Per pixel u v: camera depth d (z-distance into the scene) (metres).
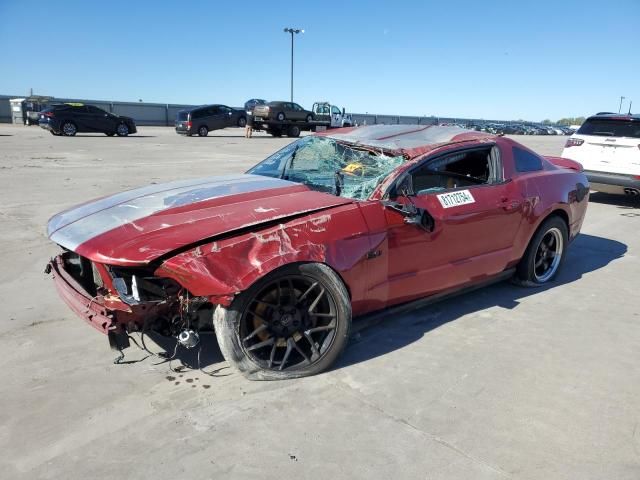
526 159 4.64
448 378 3.16
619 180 8.68
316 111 35.47
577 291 4.81
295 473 2.30
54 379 3.07
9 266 5.07
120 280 2.75
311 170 4.07
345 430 2.62
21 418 2.68
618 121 8.83
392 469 2.34
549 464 2.40
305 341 3.21
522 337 3.78
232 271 2.76
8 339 3.57
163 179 10.53
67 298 3.12
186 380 3.08
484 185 4.13
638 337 3.83
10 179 10.11
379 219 3.32
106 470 2.31
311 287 3.04
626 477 2.32
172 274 2.72
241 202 3.27
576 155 9.23
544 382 3.14
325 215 3.13
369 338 3.71
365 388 3.03
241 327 2.90
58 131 24.11
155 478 2.27
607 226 7.80
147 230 2.91
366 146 3.93
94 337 3.64
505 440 2.57
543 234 4.70
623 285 5.02
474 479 2.29
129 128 26.25
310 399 2.89
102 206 3.48
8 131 27.02
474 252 4.04
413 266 3.60
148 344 3.53
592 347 3.64
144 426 2.63
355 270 3.18
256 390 2.97
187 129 28.25
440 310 4.27
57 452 2.43
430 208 3.64
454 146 3.99
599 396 3.00
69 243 3.01
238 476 2.28
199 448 2.47
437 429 2.65
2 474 2.28
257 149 19.34
